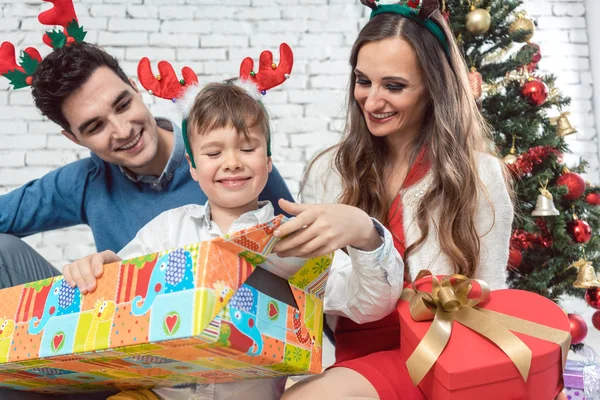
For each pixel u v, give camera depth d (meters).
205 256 0.96
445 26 1.60
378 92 1.49
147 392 1.28
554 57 3.74
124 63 3.48
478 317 1.17
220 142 1.31
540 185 2.57
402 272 1.26
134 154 1.58
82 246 3.44
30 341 1.10
